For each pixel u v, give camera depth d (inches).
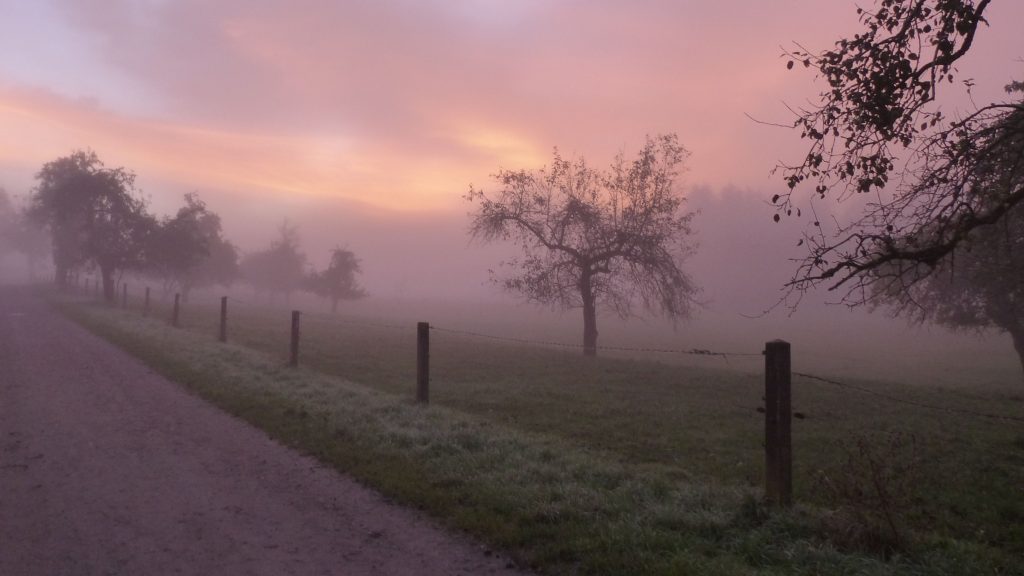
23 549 199.0
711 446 401.4
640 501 246.7
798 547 196.5
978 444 435.5
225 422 389.1
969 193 315.0
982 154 303.1
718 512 227.6
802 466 356.2
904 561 188.4
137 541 206.7
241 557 195.5
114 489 260.1
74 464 294.8
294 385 528.1
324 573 185.3
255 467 294.8
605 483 271.6
